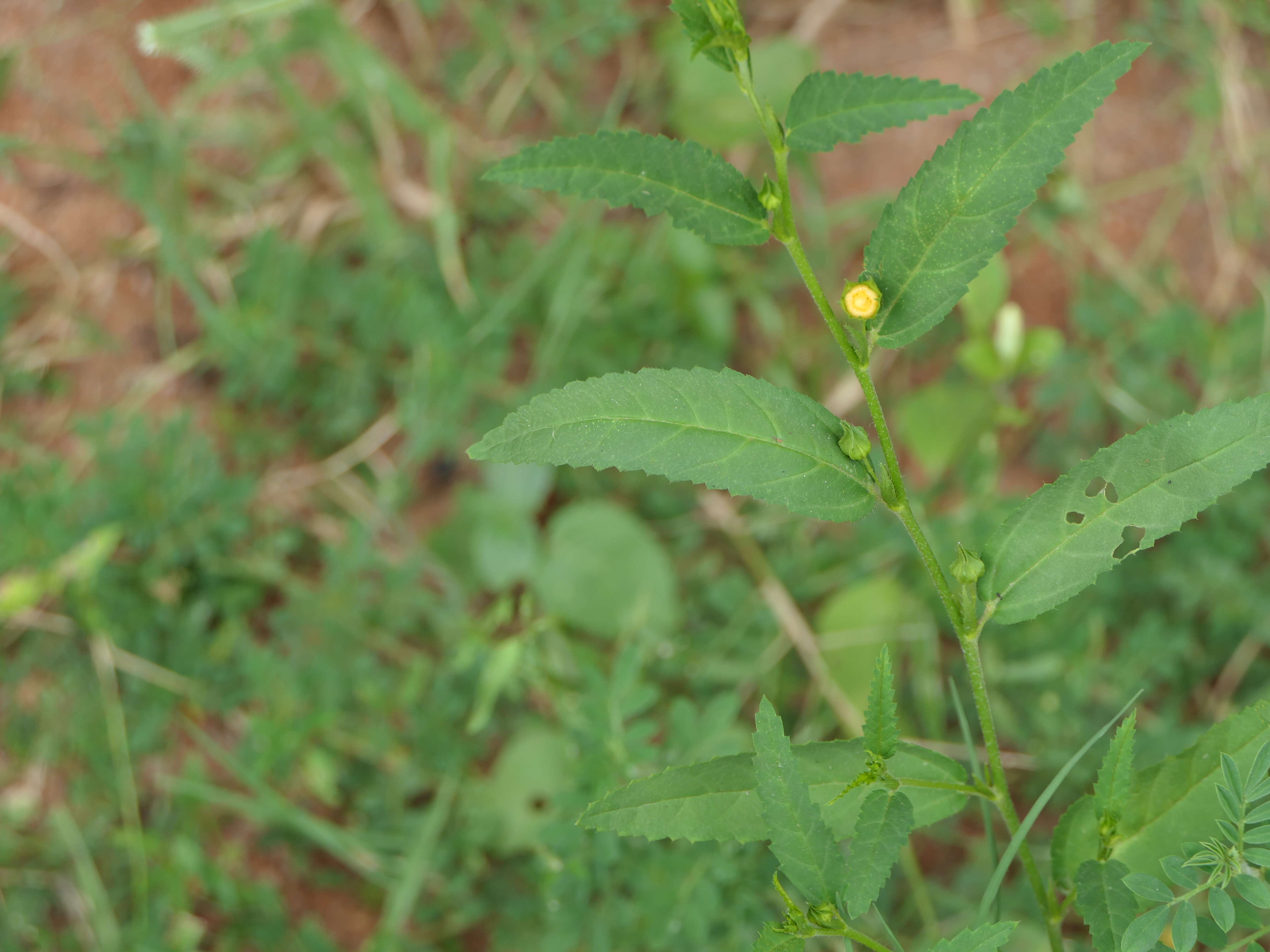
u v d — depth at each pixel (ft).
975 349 2.16
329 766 2.05
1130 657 2.06
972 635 1.42
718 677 2.15
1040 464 2.31
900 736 2.09
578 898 1.79
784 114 2.35
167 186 2.31
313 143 2.31
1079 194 2.34
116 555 2.23
